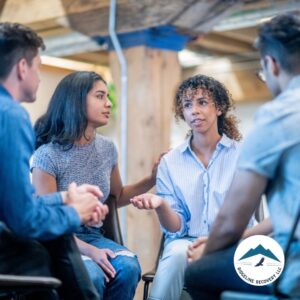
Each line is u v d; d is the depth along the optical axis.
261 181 1.75
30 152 1.92
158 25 3.75
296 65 1.80
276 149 1.71
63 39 5.09
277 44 1.80
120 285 2.49
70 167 2.58
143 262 3.87
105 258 2.48
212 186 2.66
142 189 2.93
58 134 2.61
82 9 3.97
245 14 4.15
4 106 1.90
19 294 2.02
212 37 5.39
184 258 2.49
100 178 2.67
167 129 3.97
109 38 4.04
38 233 1.88
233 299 1.78
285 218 1.74
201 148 2.72
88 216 2.01
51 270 2.00
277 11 3.93
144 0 3.72
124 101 3.97
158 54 3.89
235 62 5.98
